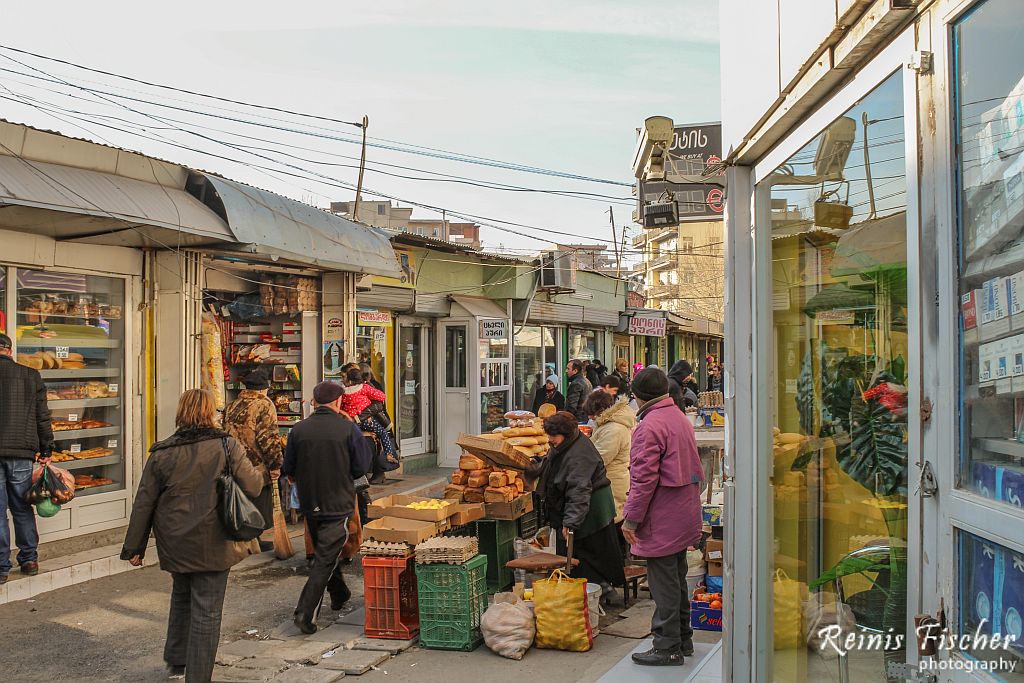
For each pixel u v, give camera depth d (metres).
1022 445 1.65
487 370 15.98
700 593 6.55
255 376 8.53
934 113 2.01
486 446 7.04
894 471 2.46
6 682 5.33
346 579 8.16
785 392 3.51
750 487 3.81
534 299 19.12
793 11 2.94
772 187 3.61
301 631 6.44
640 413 5.57
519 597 6.32
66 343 8.04
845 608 2.89
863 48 2.39
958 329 1.92
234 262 9.99
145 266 8.81
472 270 16.56
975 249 1.83
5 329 7.41
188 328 8.88
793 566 3.42
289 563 8.52
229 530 5.09
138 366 8.73
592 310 23.17
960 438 1.91
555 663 5.75
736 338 3.90
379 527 6.46
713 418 8.79
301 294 10.97
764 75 3.33
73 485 7.28
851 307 2.78
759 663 3.69
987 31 1.78
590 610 6.28
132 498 8.58
